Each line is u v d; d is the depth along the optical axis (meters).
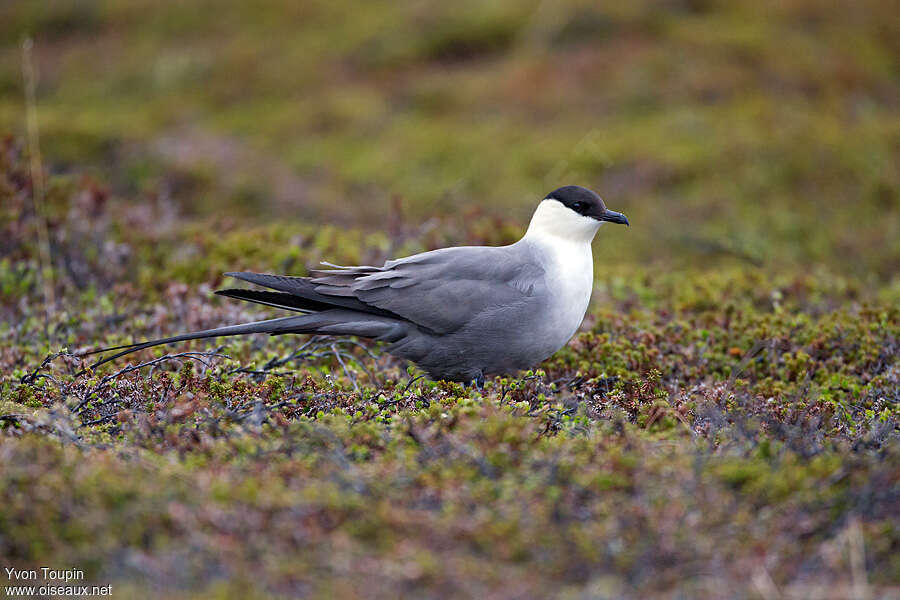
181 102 27.62
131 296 13.12
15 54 31.16
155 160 20.84
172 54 30.00
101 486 6.56
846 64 27.55
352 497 6.52
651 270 15.83
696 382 10.61
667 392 9.95
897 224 20.23
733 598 5.83
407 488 6.79
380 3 31.61
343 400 9.01
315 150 23.98
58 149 20.97
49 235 14.24
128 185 20.22
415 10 30.28
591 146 21.44
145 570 5.93
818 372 10.72
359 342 11.70
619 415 8.43
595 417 8.73
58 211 15.12
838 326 11.62
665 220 19.77
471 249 10.41
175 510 6.31
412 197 20.88
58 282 13.57
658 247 19.11
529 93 25.48
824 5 30.36
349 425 8.03
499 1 29.92
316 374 10.39
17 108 27.02
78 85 29.12
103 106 28.03
